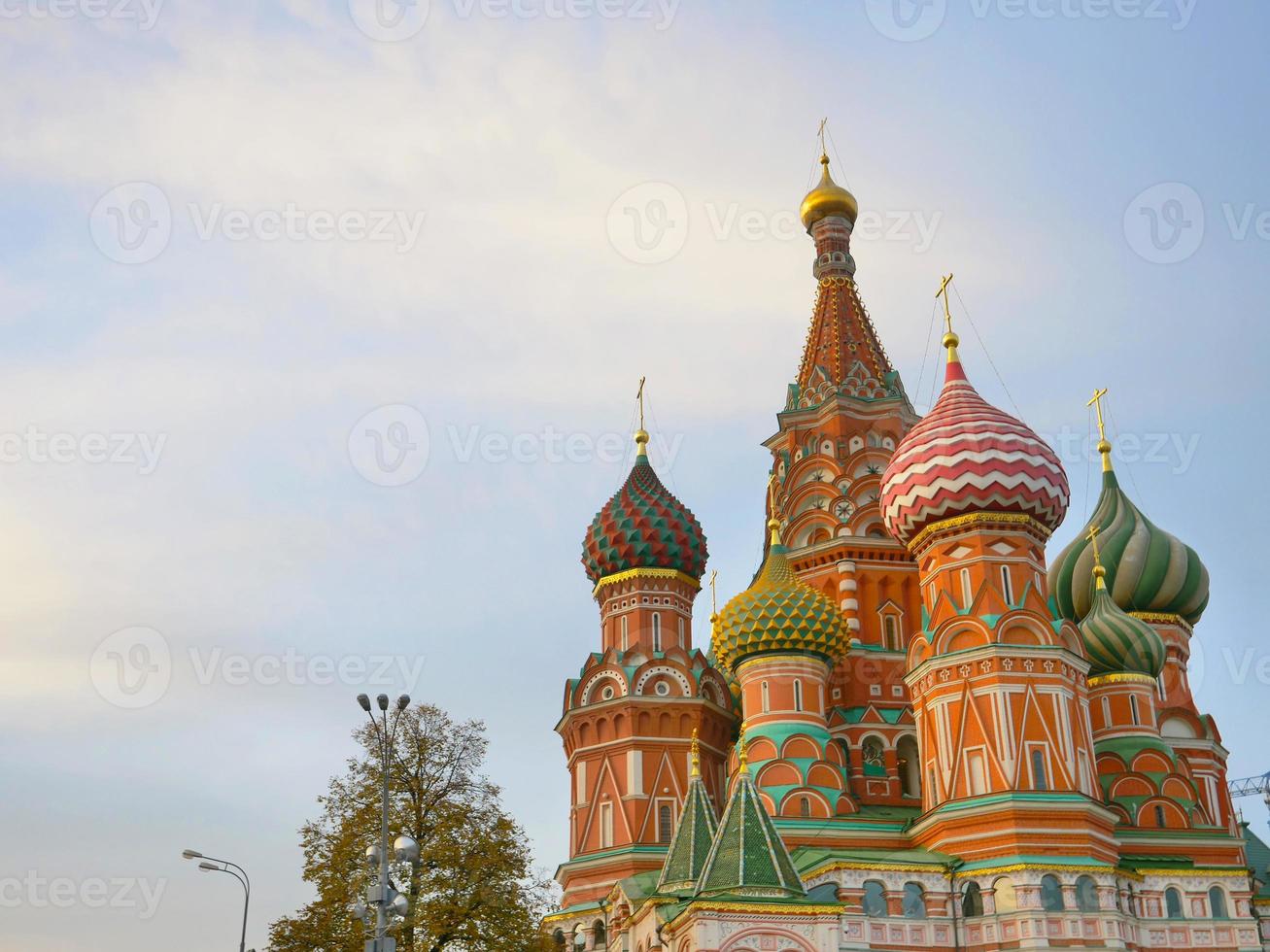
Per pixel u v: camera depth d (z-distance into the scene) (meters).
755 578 84.56
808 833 68.50
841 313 90.88
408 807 54.09
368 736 55.12
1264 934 73.94
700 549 82.00
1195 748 81.19
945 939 62.34
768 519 88.44
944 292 78.62
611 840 73.19
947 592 70.00
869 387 87.25
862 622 79.88
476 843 52.84
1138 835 69.81
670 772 74.31
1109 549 85.75
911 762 76.19
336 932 50.88
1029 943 60.81
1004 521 70.38
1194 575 85.62
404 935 51.03
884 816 70.88
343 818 53.69
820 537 82.94
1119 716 74.56
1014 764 64.75
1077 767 65.44
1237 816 89.00
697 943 53.22
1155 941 65.31
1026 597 68.75
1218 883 66.94
